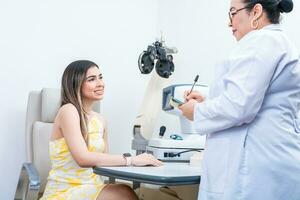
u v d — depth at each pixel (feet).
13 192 7.60
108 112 8.95
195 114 4.19
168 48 7.67
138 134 7.28
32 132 6.48
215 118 3.95
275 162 3.74
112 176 4.29
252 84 3.70
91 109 6.44
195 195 5.60
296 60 3.93
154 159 5.02
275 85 3.88
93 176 5.67
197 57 8.45
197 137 5.76
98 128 5.97
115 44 9.12
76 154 5.14
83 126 5.64
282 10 4.22
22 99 7.73
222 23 7.86
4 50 7.52
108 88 8.97
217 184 3.92
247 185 3.75
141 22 9.62
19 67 7.70
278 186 3.73
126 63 9.32
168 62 7.61
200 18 8.47
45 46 8.03
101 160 4.94
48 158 6.41
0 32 7.48
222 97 3.89
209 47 8.14
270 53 3.77
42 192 6.33
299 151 3.86
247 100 3.69
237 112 3.74
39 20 7.95
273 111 3.89
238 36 4.40
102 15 8.90
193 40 8.61
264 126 3.84
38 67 7.93
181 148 5.57
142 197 6.43
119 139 9.09
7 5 7.56
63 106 5.70
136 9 9.53
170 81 8.48
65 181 5.48
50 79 8.09
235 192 3.74
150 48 7.42
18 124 7.68
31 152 6.46
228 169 3.88
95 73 5.96
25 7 7.77
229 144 3.94
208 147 4.14
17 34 7.68
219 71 4.27
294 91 3.99
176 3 9.27
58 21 8.21
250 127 3.89
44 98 6.53
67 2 8.34
